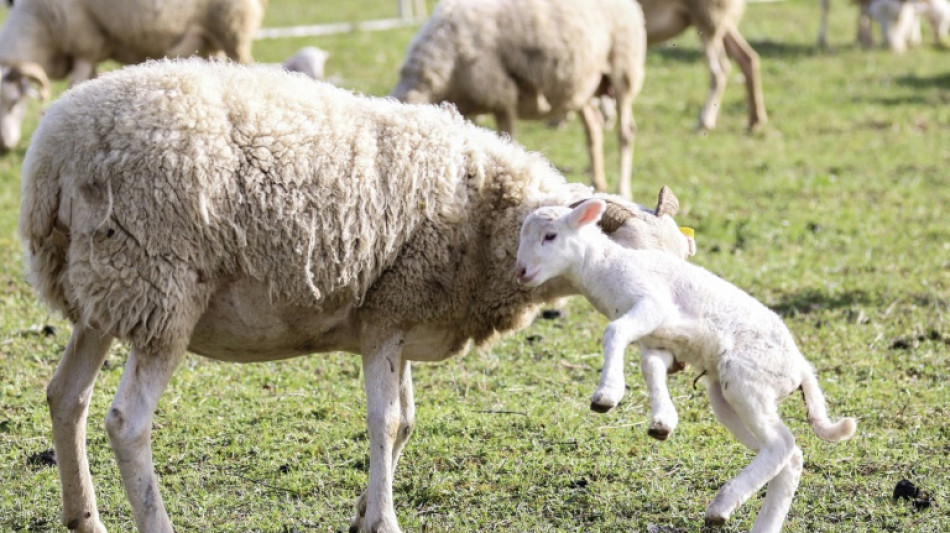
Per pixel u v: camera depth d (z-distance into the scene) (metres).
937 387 7.40
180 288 4.94
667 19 14.97
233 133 5.04
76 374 5.30
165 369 5.01
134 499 4.96
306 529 5.65
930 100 16.95
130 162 4.89
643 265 4.96
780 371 4.89
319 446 6.56
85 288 4.92
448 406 7.14
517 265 5.04
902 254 10.33
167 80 5.05
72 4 12.41
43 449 6.46
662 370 4.83
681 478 6.15
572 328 8.66
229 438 6.66
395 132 5.35
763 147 14.52
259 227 5.03
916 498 5.85
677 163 13.78
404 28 22.34
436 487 6.03
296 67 15.73
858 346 8.14
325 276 5.14
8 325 8.41
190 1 12.47
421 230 5.29
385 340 5.33
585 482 6.12
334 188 5.12
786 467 5.01
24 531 5.55
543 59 10.94
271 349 5.36
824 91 17.56
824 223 11.34
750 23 23.38
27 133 14.74
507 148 5.59
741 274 9.73
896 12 20.62
